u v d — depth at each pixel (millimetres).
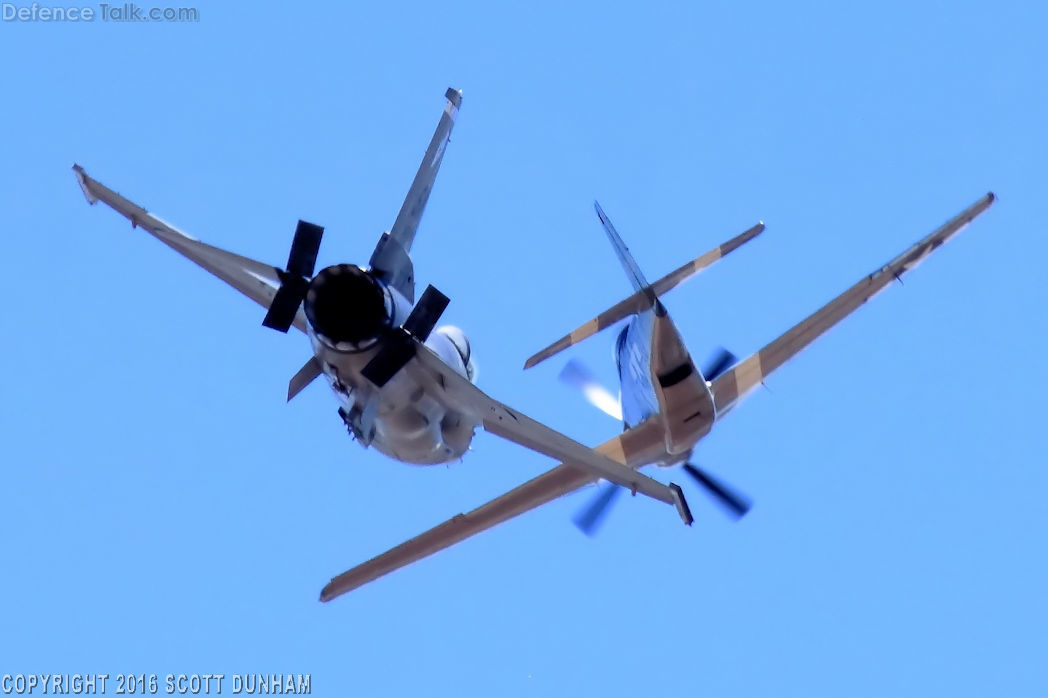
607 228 137250
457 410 131500
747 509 158625
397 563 155625
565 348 157250
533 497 156375
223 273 140875
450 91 128375
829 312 159375
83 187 142500
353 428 128750
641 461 157375
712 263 152375
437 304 121625
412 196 126625
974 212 159250
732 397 159125
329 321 120312
